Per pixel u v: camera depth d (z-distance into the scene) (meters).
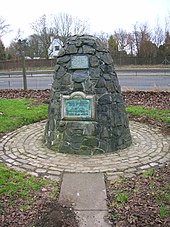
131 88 15.13
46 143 5.95
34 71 31.66
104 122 5.48
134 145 5.93
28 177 4.52
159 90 12.81
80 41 5.43
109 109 5.54
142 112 8.66
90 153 5.43
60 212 3.55
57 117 5.64
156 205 3.68
